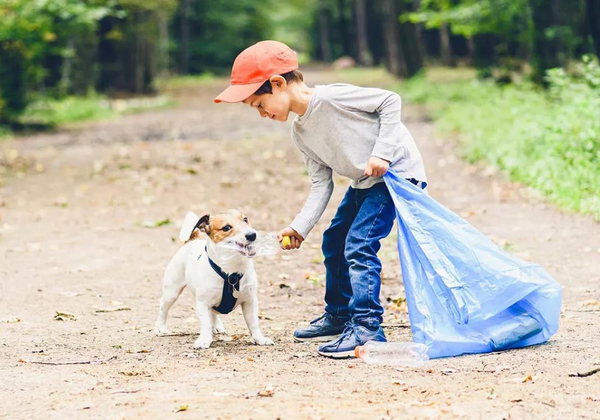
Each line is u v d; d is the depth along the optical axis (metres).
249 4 65.12
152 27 40.31
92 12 24.91
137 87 40.47
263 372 5.27
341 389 4.79
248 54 5.66
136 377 5.25
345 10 78.06
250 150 20.03
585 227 10.15
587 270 8.31
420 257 5.58
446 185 14.12
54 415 4.45
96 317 7.46
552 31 20.70
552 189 12.05
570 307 7.03
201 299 6.06
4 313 7.62
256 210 13.10
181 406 4.46
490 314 5.46
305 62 84.44
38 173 17.66
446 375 5.05
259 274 9.16
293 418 4.23
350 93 5.62
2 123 25.80
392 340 6.17
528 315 5.70
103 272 9.41
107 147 21.47
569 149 12.53
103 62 40.06
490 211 11.66
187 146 20.86
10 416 4.49
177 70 60.31
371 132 5.68
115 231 11.83
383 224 5.79
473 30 24.78
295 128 5.82
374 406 4.41
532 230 10.26
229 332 6.77
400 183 5.65
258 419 4.24
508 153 14.73
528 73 25.56
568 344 5.70
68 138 23.86
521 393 4.56
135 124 27.72
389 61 49.69
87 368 5.54
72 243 11.06
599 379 4.83
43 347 6.27
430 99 29.67
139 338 6.57
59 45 27.84
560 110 13.98
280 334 6.62
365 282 5.70
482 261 5.54
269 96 5.63
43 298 8.24
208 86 49.78
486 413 4.23
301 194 14.36
